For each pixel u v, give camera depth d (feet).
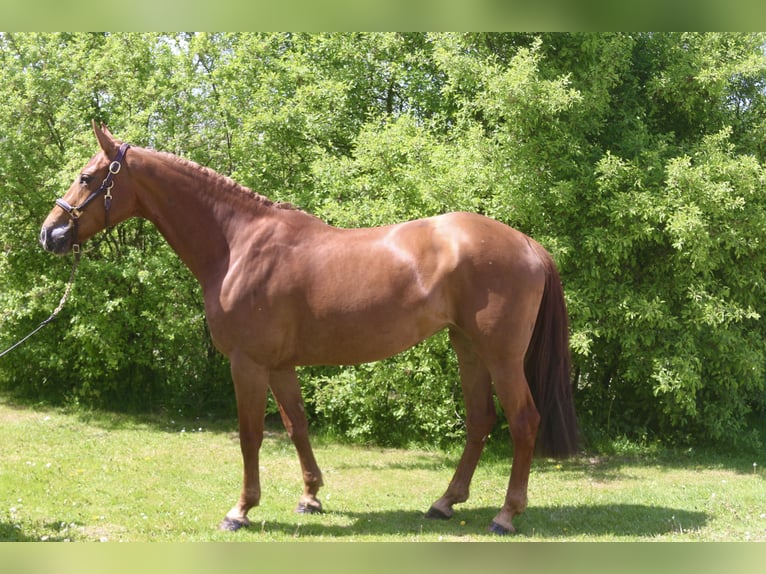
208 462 19.72
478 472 19.51
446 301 13.17
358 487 17.66
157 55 25.88
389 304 13.05
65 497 15.66
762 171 20.17
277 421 26.55
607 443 22.12
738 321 21.57
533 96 18.98
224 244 13.51
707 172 19.74
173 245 13.84
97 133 13.43
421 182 20.33
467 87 21.38
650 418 22.82
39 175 25.50
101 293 25.04
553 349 13.69
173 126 25.18
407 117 21.89
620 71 22.36
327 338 13.25
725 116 23.29
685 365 19.66
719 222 20.16
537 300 13.37
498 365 13.02
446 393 21.25
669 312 20.61
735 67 20.74
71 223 13.30
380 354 13.47
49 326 26.81
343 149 26.66
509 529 13.41
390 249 13.28
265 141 24.90
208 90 25.99
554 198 20.07
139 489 16.52
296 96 25.09
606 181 19.74
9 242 26.16
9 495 15.64
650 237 19.63
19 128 25.66
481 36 21.43
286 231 13.52
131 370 27.63
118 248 26.53
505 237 13.29
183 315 25.54
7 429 22.84
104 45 26.55
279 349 13.32
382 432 23.36
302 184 25.35
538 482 18.37
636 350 20.92
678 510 15.40
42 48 26.05
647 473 19.40
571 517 14.78
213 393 27.61
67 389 28.17
